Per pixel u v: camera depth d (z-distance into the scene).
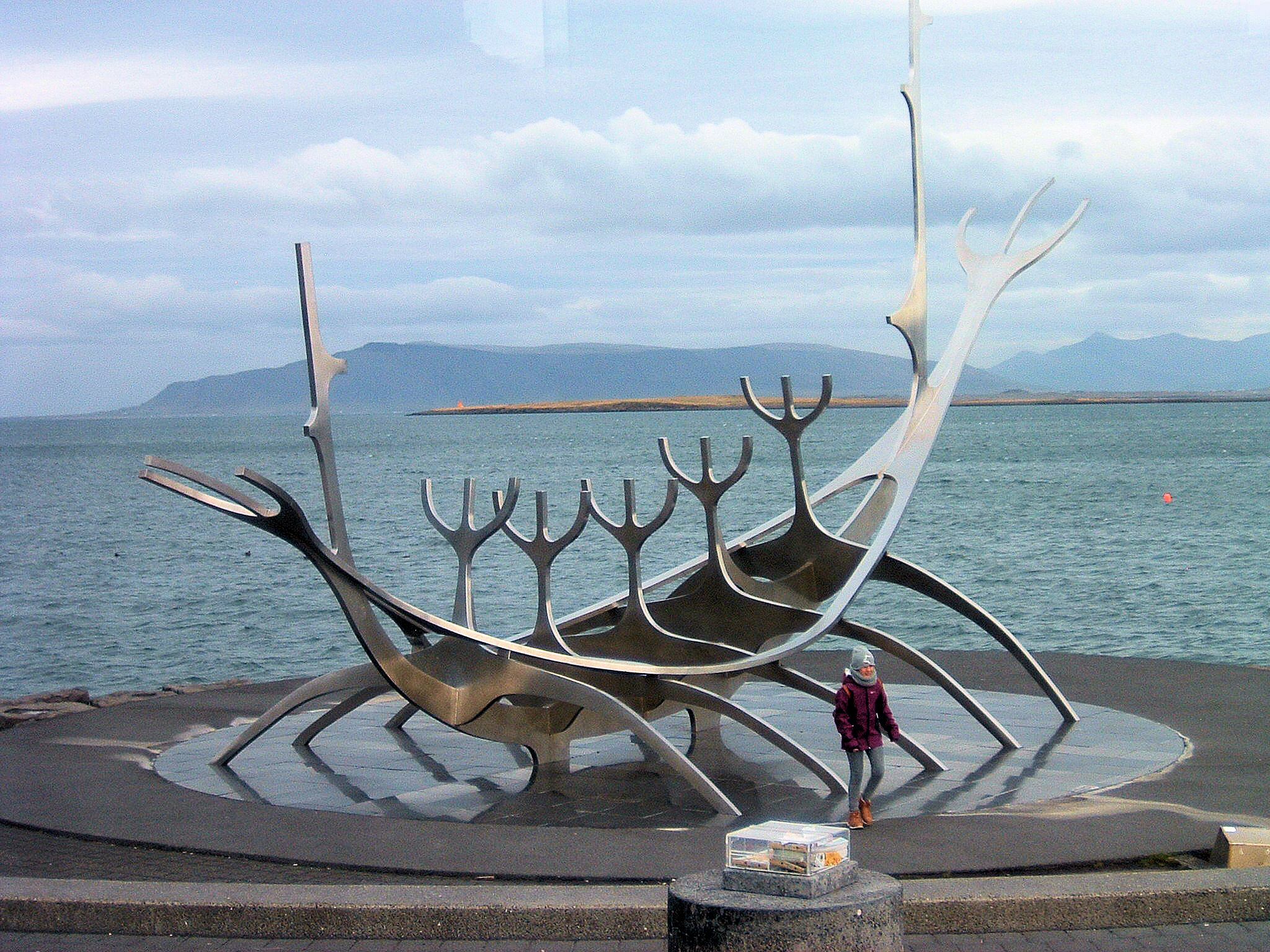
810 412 13.80
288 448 177.25
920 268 15.38
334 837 9.97
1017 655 14.31
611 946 7.41
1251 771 11.84
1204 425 194.12
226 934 7.71
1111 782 11.45
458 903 7.62
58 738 14.70
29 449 189.12
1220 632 25.83
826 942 5.36
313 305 11.50
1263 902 7.58
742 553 14.50
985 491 69.94
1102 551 40.56
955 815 10.23
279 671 24.61
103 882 8.21
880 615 28.91
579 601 32.59
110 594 35.50
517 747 13.71
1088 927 7.51
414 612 11.84
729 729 14.59
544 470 101.81
